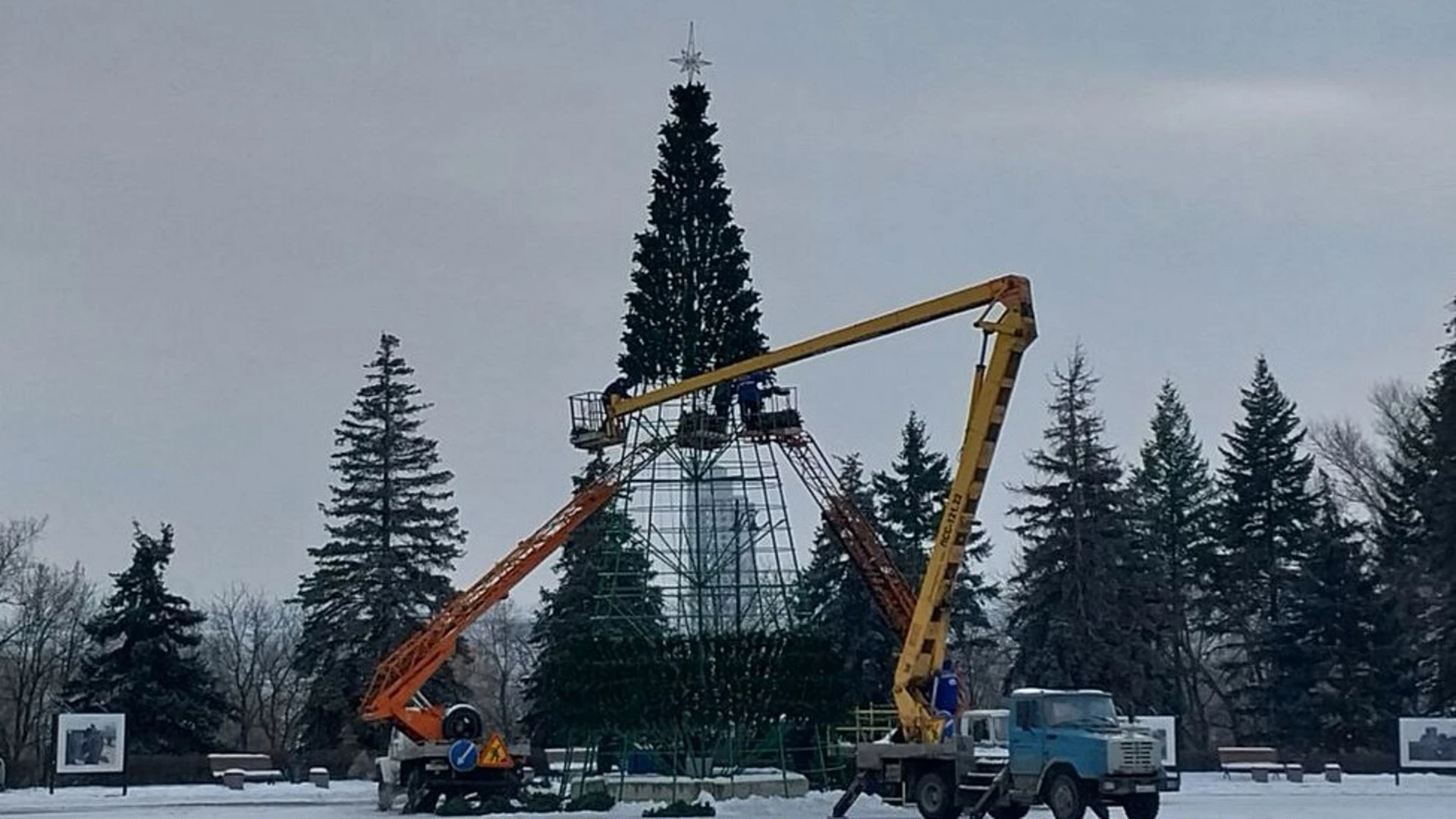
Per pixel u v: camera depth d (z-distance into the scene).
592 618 62.25
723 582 58.22
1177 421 96.38
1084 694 42.59
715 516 57.22
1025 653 80.25
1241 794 57.94
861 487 86.94
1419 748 63.47
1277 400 90.81
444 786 51.81
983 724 45.50
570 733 56.00
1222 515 90.94
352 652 80.94
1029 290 47.59
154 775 74.88
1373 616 81.81
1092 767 40.78
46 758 87.38
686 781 52.09
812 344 52.66
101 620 79.50
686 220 65.06
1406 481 85.38
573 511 59.78
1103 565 79.31
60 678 100.19
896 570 63.75
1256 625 90.25
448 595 81.56
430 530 82.62
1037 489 80.75
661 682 52.88
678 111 65.88
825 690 54.03
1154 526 92.12
